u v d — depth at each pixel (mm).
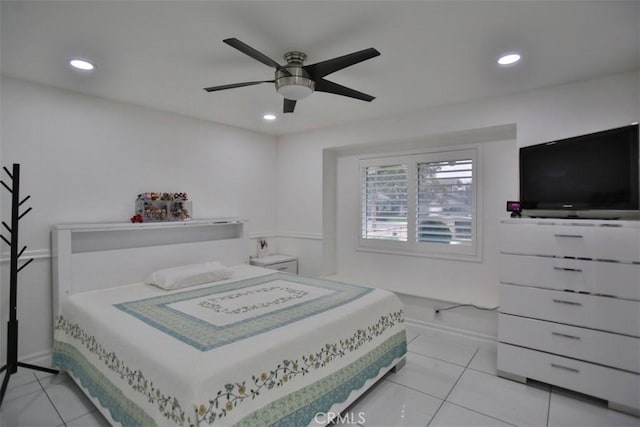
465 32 1964
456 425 2107
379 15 1792
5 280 2607
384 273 4164
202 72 2531
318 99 3162
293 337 1907
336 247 4621
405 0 1659
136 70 2492
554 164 2590
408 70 2496
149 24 1869
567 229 2369
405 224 3973
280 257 4586
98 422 2084
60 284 2686
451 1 1668
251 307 2400
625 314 2178
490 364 2920
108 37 2010
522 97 2939
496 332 3213
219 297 2652
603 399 2271
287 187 4750
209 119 3910
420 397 2414
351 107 3418
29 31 1931
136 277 3158
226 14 1777
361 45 2123
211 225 3879
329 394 2010
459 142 3576
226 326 2033
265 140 4680
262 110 3539
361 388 2281
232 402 1543
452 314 3463
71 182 2932
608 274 2230
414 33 1975
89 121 3031
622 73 2523
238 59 2311
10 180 2617
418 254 3875
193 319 2154
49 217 2816
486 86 2824
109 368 1949
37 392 2400
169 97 3113
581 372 2332
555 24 1871
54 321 2793
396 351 2721
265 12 1762
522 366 2578
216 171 4078
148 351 1719
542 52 2207
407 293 3666
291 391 1805
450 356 3082
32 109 2717
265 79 2672
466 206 3547
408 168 3934
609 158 2295
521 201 2816
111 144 3172
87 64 2383
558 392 2465
